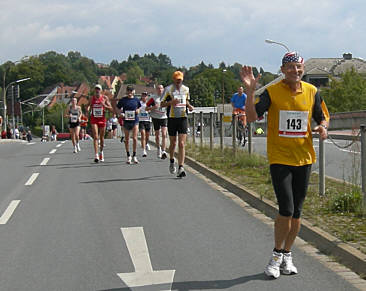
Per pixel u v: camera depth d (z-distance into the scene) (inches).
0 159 690.2
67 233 288.2
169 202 366.0
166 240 270.8
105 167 565.6
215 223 304.3
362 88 2037.4
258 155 533.0
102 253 250.7
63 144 985.5
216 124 1123.3
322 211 299.0
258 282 206.8
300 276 212.1
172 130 469.1
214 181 453.4
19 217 329.7
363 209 288.5
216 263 232.1
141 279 214.4
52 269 229.3
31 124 4591.5
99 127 615.2
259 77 203.5
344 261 225.1
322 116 212.8
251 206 348.8
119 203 365.4
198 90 4365.2
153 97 616.4
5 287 209.3
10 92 2298.2
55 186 445.7
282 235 209.0
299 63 204.2
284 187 204.4
